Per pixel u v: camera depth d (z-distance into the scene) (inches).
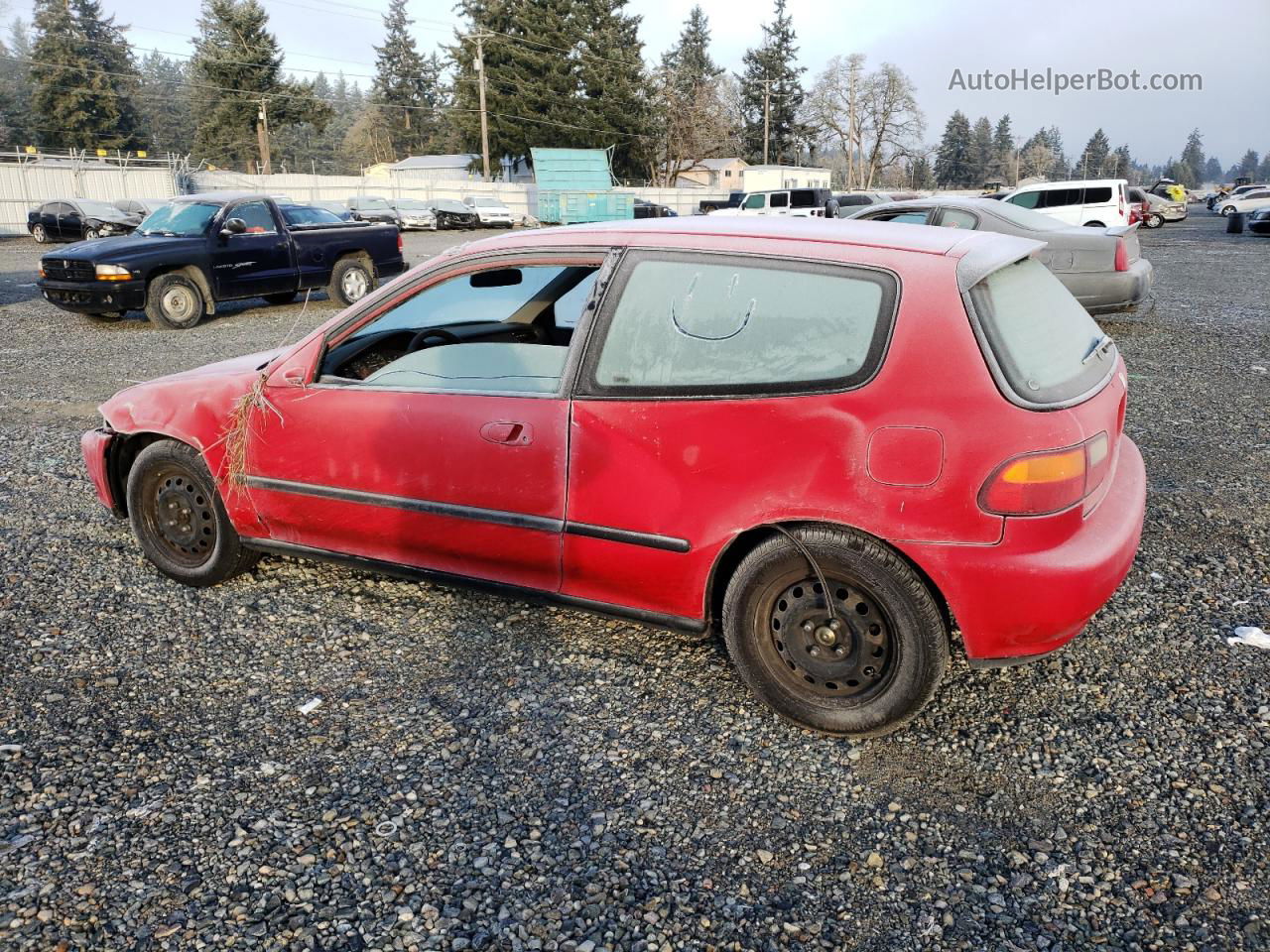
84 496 209.8
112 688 128.5
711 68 3784.5
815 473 108.7
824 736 117.2
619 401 119.1
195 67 2610.7
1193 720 119.7
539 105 2391.7
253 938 85.4
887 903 90.4
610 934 86.5
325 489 142.2
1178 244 1006.4
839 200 1379.2
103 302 453.1
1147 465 227.1
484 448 127.7
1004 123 6505.9
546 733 118.6
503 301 164.1
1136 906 89.4
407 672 133.3
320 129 2667.3
